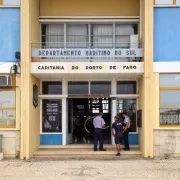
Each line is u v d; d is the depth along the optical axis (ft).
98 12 52.54
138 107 51.70
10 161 43.91
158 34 46.70
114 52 46.83
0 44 46.88
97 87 52.85
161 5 46.68
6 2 47.01
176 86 46.44
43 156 47.06
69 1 52.60
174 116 46.42
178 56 46.52
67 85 52.65
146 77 45.75
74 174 35.76
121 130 47.03
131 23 53.11
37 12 51.06
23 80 45.68
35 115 49.34
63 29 53.16
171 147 45.96
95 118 48.91
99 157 46.47
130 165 40.65
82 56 46.96
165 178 33.68
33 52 47.01
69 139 53.67
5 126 46.50
